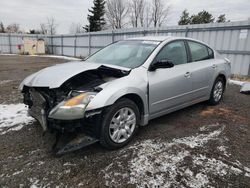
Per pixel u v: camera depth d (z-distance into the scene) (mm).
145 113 3258
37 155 2793
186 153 2896
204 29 10320
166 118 4125
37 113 3012
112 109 2797
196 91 4207
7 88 6480
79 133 2764
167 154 2863
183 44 4066
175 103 3762
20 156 2771
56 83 2748
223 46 9781
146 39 4004
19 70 11000
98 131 2760
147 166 2604
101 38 18391
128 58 3598
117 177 2402
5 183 2283
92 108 2600
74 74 2908
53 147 2832
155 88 3299
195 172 2512
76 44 22156
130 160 2715
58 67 3375
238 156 2857
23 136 3283
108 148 2910
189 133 3500
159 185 2293
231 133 3537
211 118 4184
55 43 25922
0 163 2621
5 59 18453
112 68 3197
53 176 2402
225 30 9602
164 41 3756
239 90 6730
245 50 9086
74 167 2561
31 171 2479
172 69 3631
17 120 3863
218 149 3014
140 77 3143
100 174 2447
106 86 2812
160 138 3299
